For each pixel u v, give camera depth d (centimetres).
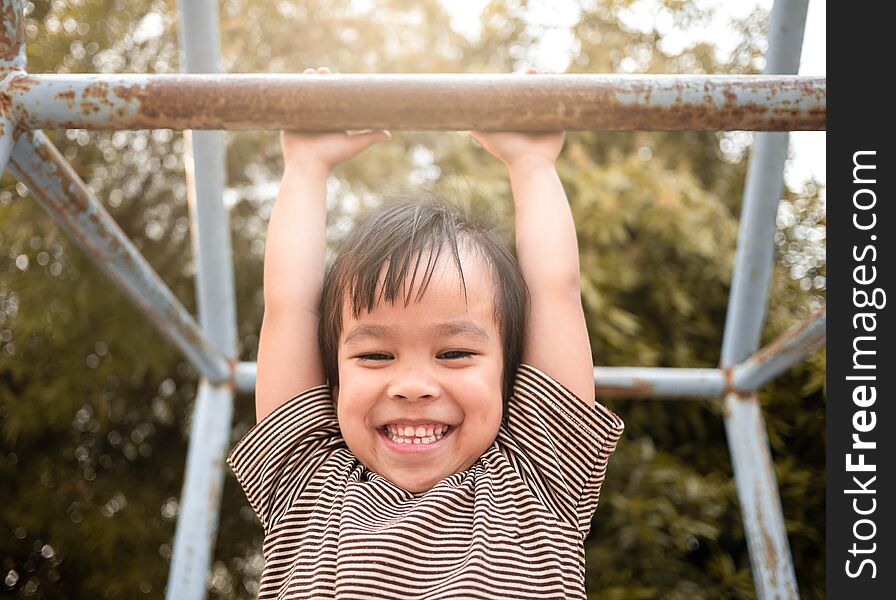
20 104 58
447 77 60
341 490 75
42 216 180
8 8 58
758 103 60
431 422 74
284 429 79
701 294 205
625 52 230
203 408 115
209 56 96
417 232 76
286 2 201
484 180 198
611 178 198
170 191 197
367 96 60
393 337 73
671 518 182
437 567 69
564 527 73
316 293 82
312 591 69
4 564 192
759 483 110
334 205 196
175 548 111
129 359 189
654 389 112
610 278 192
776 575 107
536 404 76
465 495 73
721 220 207
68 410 184
